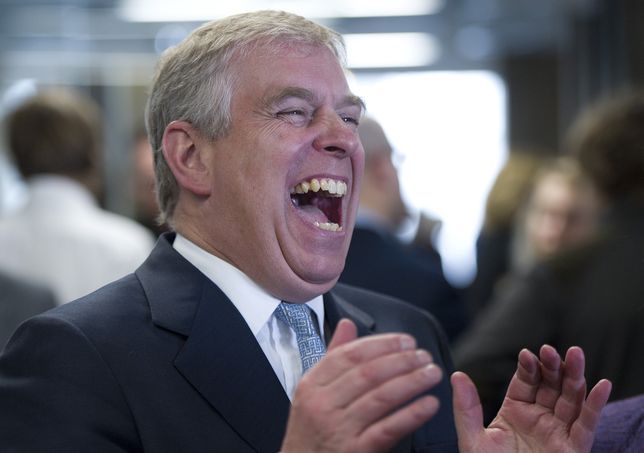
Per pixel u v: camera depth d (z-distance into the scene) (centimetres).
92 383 144
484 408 248
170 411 146
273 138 157
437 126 695
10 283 237
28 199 278
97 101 654
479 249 455
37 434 141
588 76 625
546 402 146
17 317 235
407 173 696
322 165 160
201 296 157
